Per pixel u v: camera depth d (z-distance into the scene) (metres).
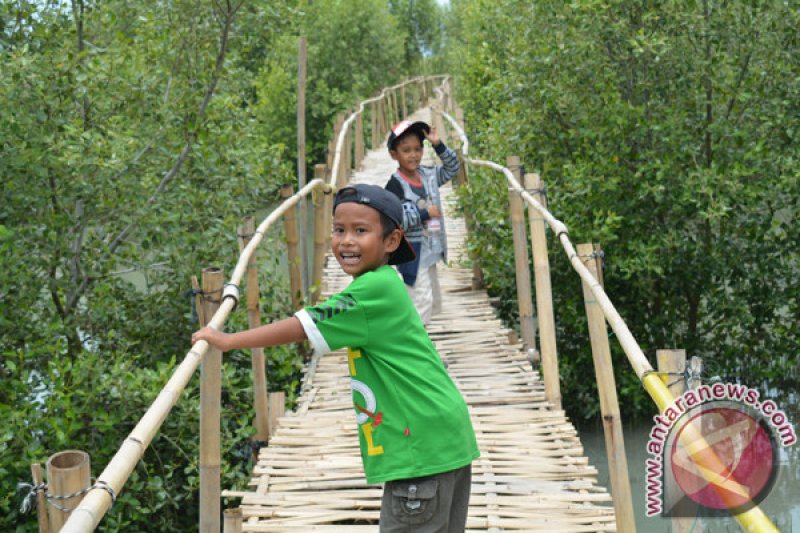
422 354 2.78
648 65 9.09
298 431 5.50
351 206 2.83
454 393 2.81
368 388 2.76
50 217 7.43
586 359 10.04
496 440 5.27
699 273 9.57
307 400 6.19
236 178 9.02
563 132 9.96
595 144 9.45
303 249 8.41
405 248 2.99
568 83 9.49
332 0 24.19
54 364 6.50
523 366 6.68
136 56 8.38
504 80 10.31
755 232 9.27
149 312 8.77
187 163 8.83
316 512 4.46
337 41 24.00
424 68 31.12
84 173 7.43
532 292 10.23
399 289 2.77
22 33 7.95
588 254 4.12
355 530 4.25
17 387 6.60
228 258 8.80
